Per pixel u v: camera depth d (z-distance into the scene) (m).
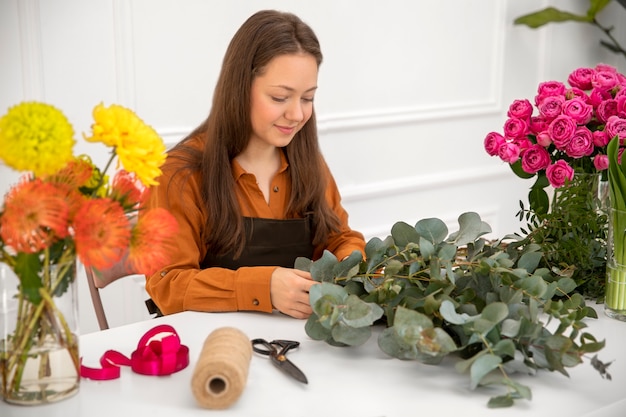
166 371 1.43
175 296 1.82
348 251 2.17
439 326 1.48
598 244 1.81
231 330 1.41
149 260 1.28
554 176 1.81
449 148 4.00
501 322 1.40
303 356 1.52
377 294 1.55
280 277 1.72
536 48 4.18
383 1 3.60
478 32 3.96
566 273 1.78
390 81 3.71
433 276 1.53
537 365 1.40
